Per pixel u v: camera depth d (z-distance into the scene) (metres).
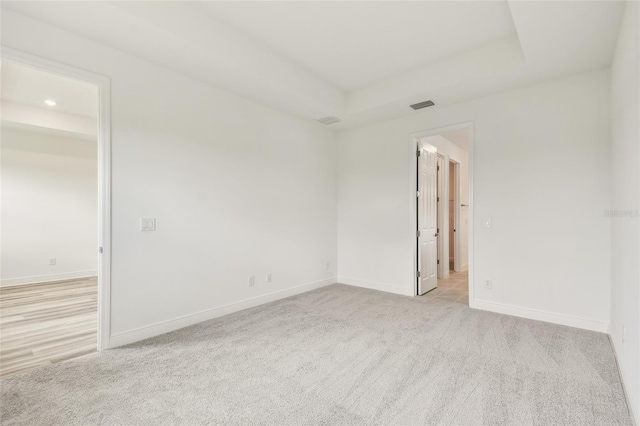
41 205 5.30
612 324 2.73
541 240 3.26
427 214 4.63
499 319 3.30
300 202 4.47
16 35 2.15
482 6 2.48
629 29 1.97
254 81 3.23
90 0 2.03
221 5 2.51
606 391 1.96
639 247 1.66
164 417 1.73
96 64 2.52
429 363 2.35
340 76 3.76
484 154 3.62
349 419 1.71
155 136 2.89
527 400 1.87
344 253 5.08
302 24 2.75
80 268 5.68
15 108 4.52
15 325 3.21
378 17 2.64
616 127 2.54
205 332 2.96
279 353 2.52
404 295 4.36
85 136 5.40
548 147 3.22
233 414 1.76
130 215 2.72
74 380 2.11
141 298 2.79
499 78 3.15
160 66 2.92
